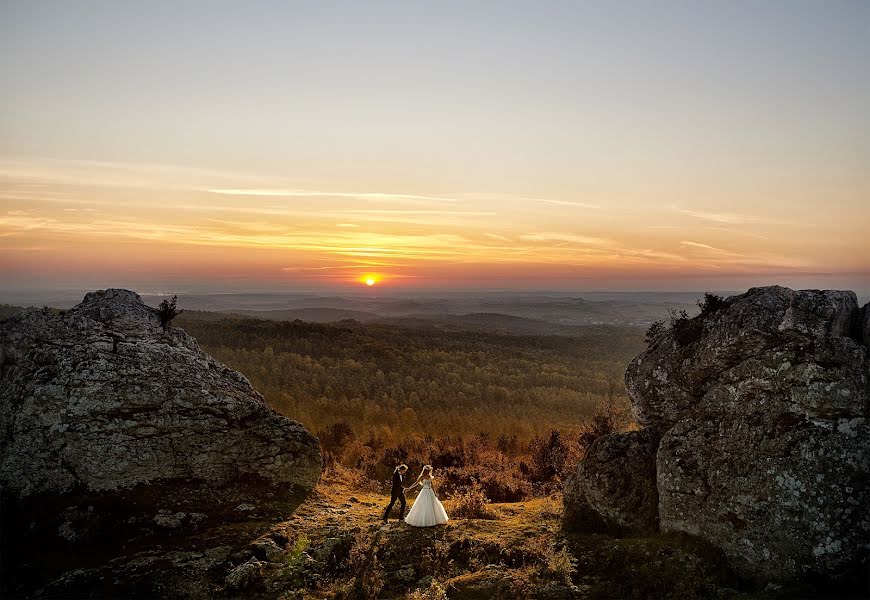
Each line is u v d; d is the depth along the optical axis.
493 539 15.88
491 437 45.00
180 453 18.20
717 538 14.61
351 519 17.89
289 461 19.89
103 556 14.88
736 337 15.55
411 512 17.28
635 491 16.91
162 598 13.16
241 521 17.11
